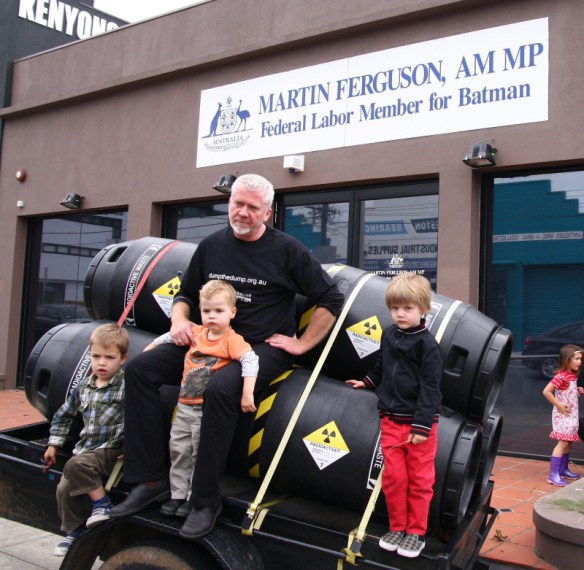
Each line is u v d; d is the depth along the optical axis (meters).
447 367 3.19
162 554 2.77
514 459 6.70
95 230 10.52
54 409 3.74
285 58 8.25
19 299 11.32
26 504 3.55
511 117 6.64
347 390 3.20
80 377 3.68
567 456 5.79
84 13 13.39
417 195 7.41
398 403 2.86
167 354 3.17
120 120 9.94
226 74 8.80
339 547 2.69
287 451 3.07
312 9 8.08
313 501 3.23
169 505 2.93
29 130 11.21
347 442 2.98
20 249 11.36
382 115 7.45
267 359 3.12
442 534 3.09
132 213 9.66
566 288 6.65
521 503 5.16
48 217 11.20
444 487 2.85
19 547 4.41
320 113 7.92
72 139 10.57
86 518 3.28
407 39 7.30
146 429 3.06
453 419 3.07
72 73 10.70
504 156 6.66
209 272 3.31
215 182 8.80
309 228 8.20
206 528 2.76
